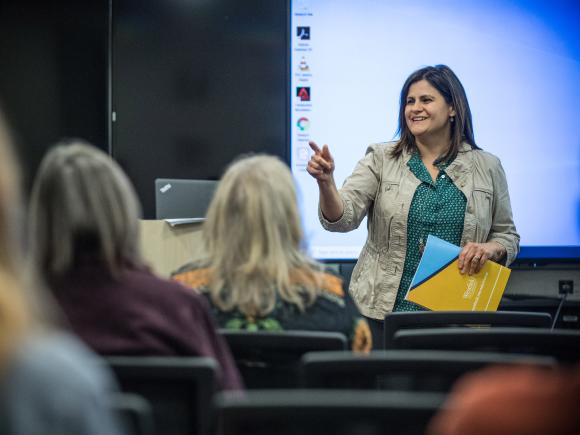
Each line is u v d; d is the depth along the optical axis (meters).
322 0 6.65
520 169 6.66
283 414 1.73
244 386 2.73
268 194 2.92
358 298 4.98
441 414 1.71
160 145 7.44
